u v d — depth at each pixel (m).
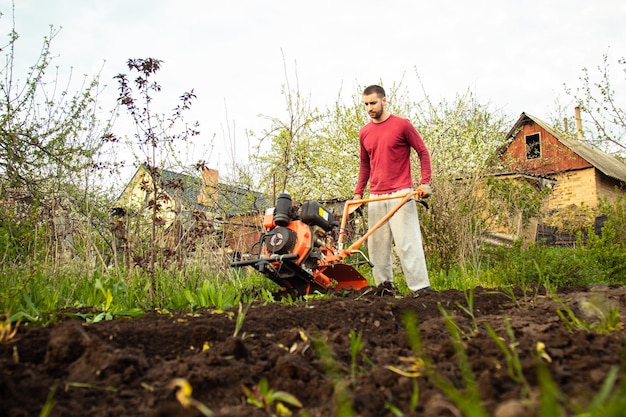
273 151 9.38
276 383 2.14
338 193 12.80
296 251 4.95
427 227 7.57
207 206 7.34
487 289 4.69
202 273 5.56
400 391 1.95
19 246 5.50
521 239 6.73
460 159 13.46
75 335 2.27
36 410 1.80
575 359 2.17
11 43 7.10
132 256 4.66
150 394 1.98
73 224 6.00
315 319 3.23
